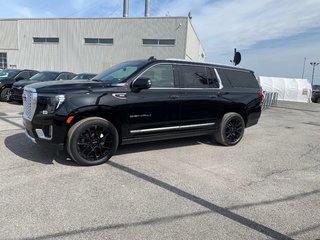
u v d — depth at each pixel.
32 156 5.09
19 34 33.16
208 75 6.37
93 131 4.75
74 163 4.84
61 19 31.12
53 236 2.79
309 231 3.15
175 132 5.82
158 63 5.56
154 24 28.16
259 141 7.74
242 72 7.17
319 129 10.82
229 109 6.67
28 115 4.78
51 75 13.19
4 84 12.64
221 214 3.43
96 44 30.27
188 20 27.41
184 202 3.68
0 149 5.41
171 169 4.90
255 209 3.60
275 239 2.96
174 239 2.87
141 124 5.27
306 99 33.25
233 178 4.66
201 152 6.12
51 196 3.62
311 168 5.45
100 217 3.20
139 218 3.23
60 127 4.48
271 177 4.82
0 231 2.83
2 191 3.68
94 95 4.71
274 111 18.05
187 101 5.82
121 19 29.03
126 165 4.95
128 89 5.09
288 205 3.77
